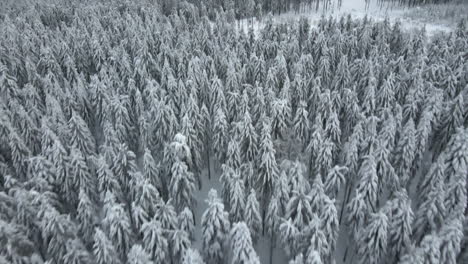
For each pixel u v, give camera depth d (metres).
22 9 110.75
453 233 26.78
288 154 46.62
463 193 31.83
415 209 41.28
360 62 59.12
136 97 51.94
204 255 33.06
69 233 31.56
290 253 32.59
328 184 35.84
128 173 37.91
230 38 79.06
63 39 80.25
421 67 56.75
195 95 53.62
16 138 42.03
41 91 61.00
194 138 43.62
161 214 31.75
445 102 49.38
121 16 101.88
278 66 60.19
